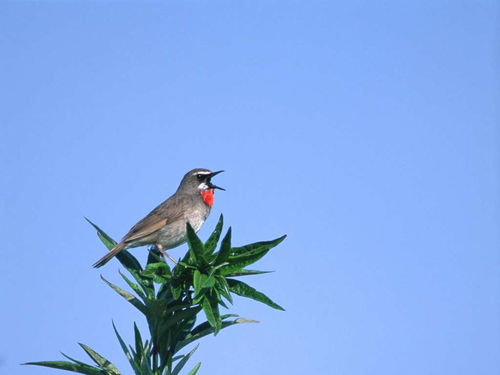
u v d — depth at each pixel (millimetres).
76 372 7855
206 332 8688
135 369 8148
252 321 8695
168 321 8445
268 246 8273
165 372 8477
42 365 7660
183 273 8812
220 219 8477
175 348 8617
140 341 8375
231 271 8320
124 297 8492
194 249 8344
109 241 10109
